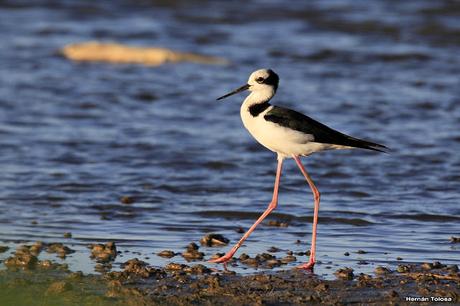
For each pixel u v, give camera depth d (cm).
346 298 917
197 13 3119
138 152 1659
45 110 1961
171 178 1495
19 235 1177
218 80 2286
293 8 3164
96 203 1345
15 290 935
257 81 1105
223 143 1730
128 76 2316
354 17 3020
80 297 912
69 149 1667
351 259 1071
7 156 1609
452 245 1132
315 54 2583
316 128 1082
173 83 2245
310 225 1239
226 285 955
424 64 2473
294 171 1548
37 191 1404
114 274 990
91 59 2502
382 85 2228
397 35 2812
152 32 2858
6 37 2759
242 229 1215
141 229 1212
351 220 1259
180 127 1853
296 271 1019
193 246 1116
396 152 1667
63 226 1223
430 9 3084
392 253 1098
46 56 2528
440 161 1608
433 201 1365
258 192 1420
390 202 1360
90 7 3203
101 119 1905
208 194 1405
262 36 2812
